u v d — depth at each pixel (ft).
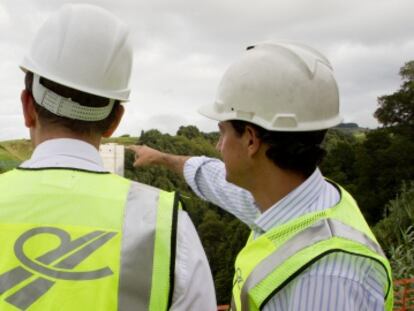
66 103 4.93
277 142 5.28
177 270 4.55
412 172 111.86
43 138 5.04
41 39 5.08
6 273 4.34
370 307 4.50
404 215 48.55
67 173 4.76
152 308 4.40
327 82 5.39
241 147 5.56
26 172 4.76
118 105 5.34
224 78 5.76
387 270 4.71
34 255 4.40
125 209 4.64
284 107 5.28
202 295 4.66
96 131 5.13
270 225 5.40
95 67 4.96
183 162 8.55
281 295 4.71
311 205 5.29
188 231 4.75
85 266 4.39
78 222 4.53
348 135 140.97
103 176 4.86
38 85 4.98
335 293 4.41
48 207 4.56
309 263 4.53
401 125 126.72
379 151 117.60
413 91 124.98
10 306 4.27
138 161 8.99
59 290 4.32
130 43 5.32
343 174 127.34
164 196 4.83
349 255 4.58
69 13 5.12
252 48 5.80
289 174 5.38
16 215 4.51
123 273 4.40
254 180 5.63
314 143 5.36
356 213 5.39
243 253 5.43
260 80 5.35
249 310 4.90
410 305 22.66
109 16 5.22
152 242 4.51
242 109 5.42
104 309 4.31
